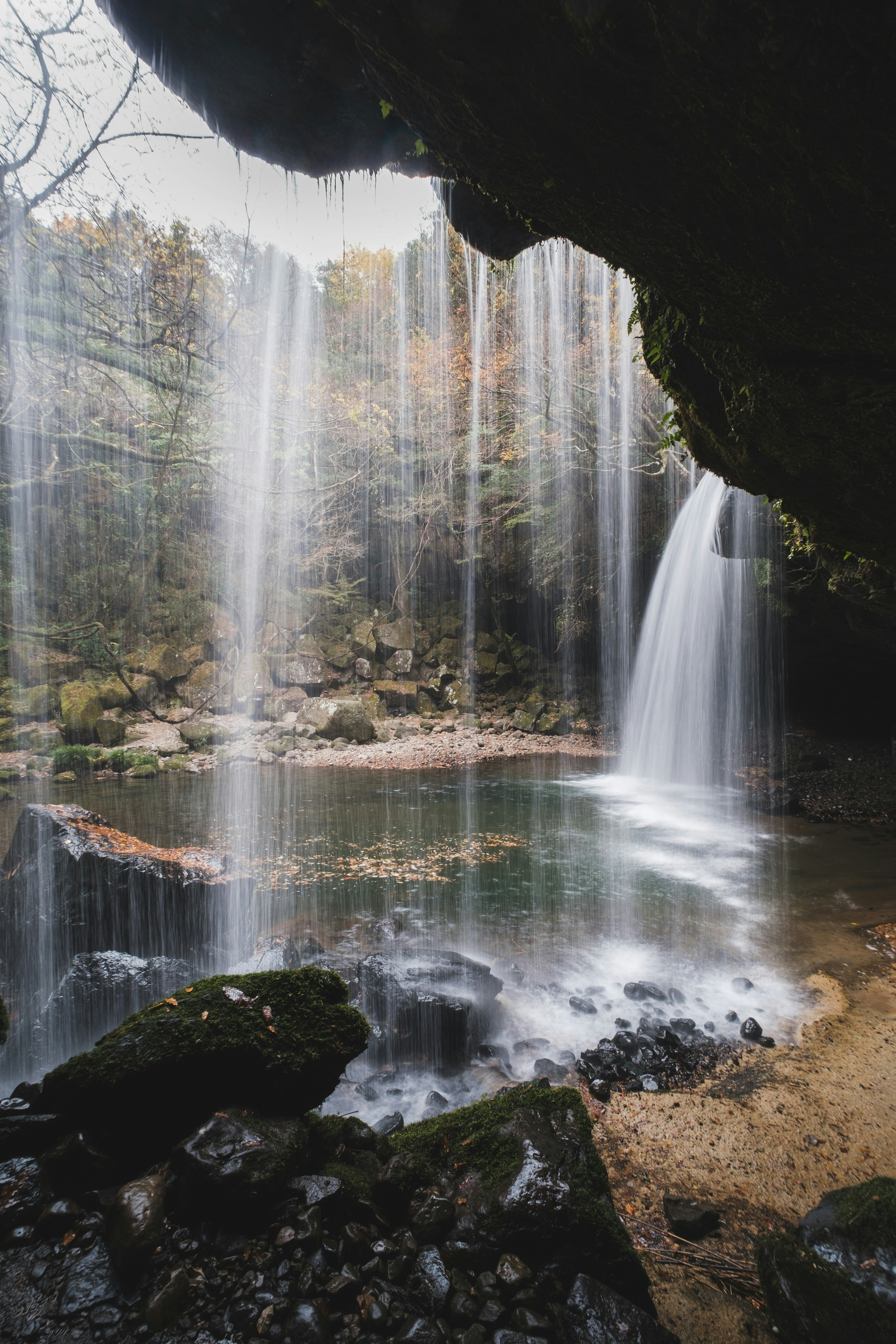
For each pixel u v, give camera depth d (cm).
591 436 1315
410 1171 197
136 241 956
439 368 1373
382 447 1605
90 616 1517
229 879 595
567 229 200
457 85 151
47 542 1517
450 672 1792
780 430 251
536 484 1492
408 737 1580
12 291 930
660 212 164
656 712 1373
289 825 912
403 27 139
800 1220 230
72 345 1048
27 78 704
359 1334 151
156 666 1580
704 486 1258
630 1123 326
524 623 1853
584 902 636
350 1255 169
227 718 1584
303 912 607
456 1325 157
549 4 116
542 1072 367
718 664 1251
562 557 1576
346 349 1590
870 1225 197
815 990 464
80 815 597
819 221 139
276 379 1429
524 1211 185
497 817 970
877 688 1223
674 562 1346
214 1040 199
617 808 1030
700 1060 379
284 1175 182
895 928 567
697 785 1193
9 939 499
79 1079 190
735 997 455
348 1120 226
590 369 1221
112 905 491
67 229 911
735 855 788
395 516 1798
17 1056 351
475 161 183
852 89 104
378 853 793
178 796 1064
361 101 268
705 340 229
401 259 1450
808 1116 329
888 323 165
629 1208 271
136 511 1608
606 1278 177
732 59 108
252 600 1747
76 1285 152
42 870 512
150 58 260
